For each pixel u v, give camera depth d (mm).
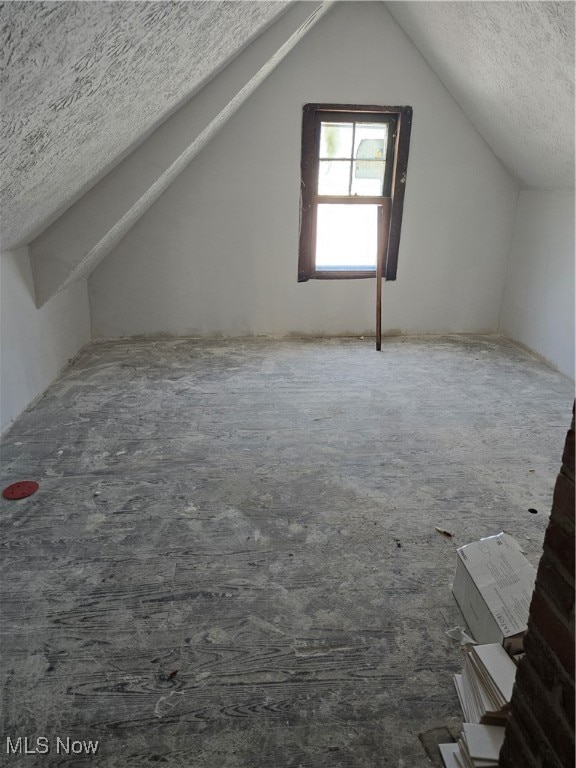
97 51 1198
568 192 3545
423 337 4445
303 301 4273
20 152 1516
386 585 1726
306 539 1931
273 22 2861
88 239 3084
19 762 1182
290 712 1310
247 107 3742
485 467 2438
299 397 3162
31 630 1520
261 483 2275
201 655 1458
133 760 1192
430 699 1353
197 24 1566
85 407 2969
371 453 2543
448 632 1553
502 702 1159
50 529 1944
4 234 2436
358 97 3805
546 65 2564
